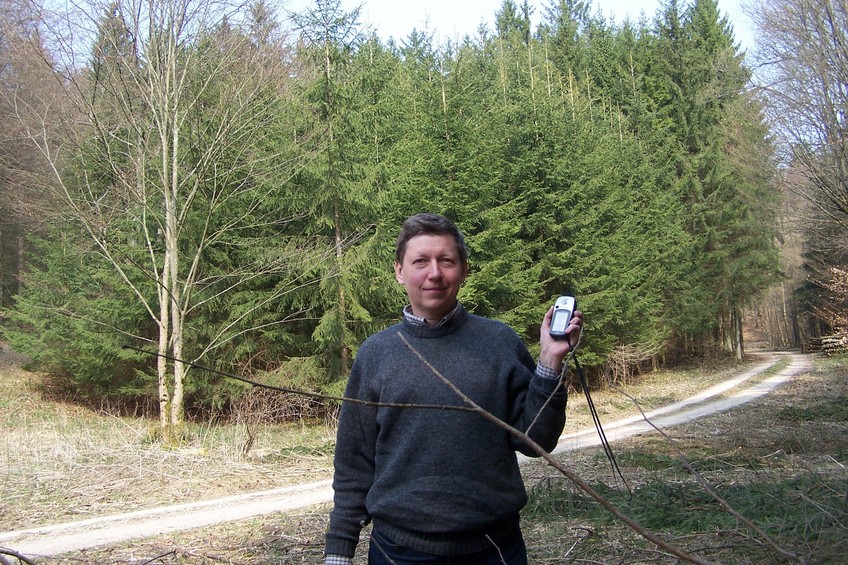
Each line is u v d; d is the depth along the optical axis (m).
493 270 18.45
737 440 11.42
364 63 17.55
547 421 2.18
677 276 33.12
